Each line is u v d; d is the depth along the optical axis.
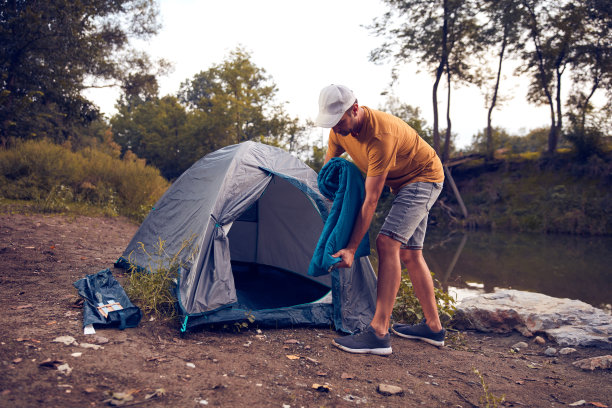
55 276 3.93
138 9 19.34
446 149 25.02
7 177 10.27
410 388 2.30
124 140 44.53
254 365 2.39
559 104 24.31
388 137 2.47
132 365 2.14
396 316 3.89
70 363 2.05
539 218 20.16
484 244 14.59
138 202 10.95
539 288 6.96
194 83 57.00
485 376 2.62
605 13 21.84
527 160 24.52
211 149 30.34
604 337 3.44
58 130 18.38
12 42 14.08
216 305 3.04
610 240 16.14
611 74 23.03
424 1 22.98
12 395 1.67
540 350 3.43
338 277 3.53
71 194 10.09
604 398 2.37
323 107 2.42
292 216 5.38
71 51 15.50
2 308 2.87
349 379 2.34
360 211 2.58
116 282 3.51
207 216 3.54
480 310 4.10
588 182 21.19
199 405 1.80
